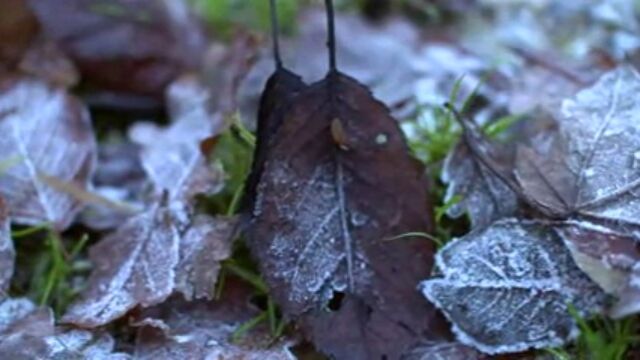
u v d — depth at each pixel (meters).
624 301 0.52
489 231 0.54
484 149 0.56
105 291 0.55
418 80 0.68
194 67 0.67
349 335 0.53
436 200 0.58
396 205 0.54
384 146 0.54
